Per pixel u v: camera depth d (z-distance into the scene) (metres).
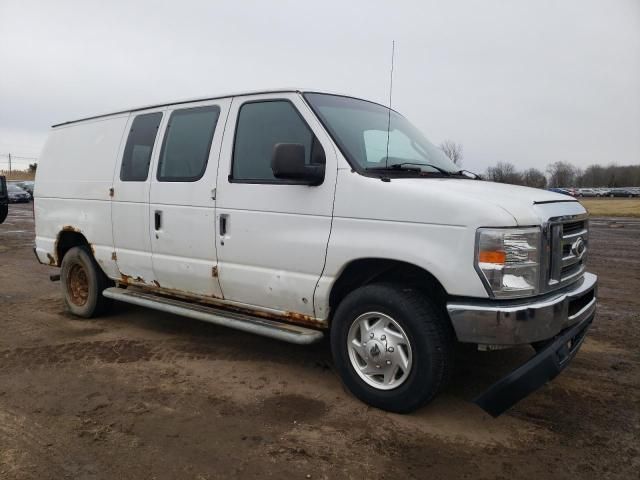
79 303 6.20
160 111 5.19
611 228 20.05
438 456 3.20
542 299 3.39
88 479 2.95
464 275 3.28
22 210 29.28
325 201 3.87
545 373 3.36
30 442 3.34
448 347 3.51
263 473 3.00
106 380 4.32
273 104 4.32
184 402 3.91
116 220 5.42
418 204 3.46
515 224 3.25
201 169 4.65
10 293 7.55
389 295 3.59
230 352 4.98
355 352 3.87
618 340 5.36
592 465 3.11
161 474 2.99
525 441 3.38
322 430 3.49
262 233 4.20
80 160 5.92
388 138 4.43
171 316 6.29
